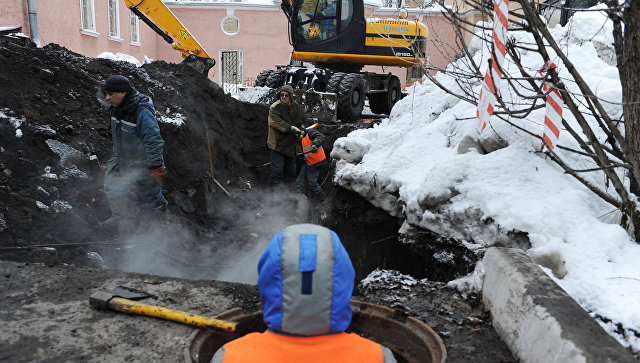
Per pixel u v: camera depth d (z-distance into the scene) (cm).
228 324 234
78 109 538
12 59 526
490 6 332
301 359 129
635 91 305
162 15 930
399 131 592
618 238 301
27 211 383
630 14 296
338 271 130
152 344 224
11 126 445
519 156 392
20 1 1170
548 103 313
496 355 230
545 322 202
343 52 1088
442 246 388
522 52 577
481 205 363
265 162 802
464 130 470
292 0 1088
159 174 420
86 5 1580
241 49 2297
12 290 271
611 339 183
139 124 409
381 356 134
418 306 282
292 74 1102
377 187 498
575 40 632
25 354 212
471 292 295
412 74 1180
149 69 725
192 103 704
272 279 130
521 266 254
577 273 284
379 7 2145
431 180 402
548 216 329
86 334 230
